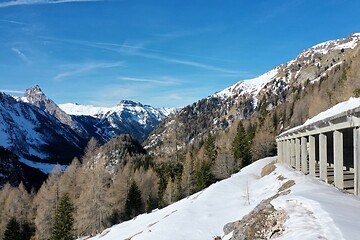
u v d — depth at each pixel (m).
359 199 10.01
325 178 16.02
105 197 58.94
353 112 10.77
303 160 21.48
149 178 77.38
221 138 113.69
